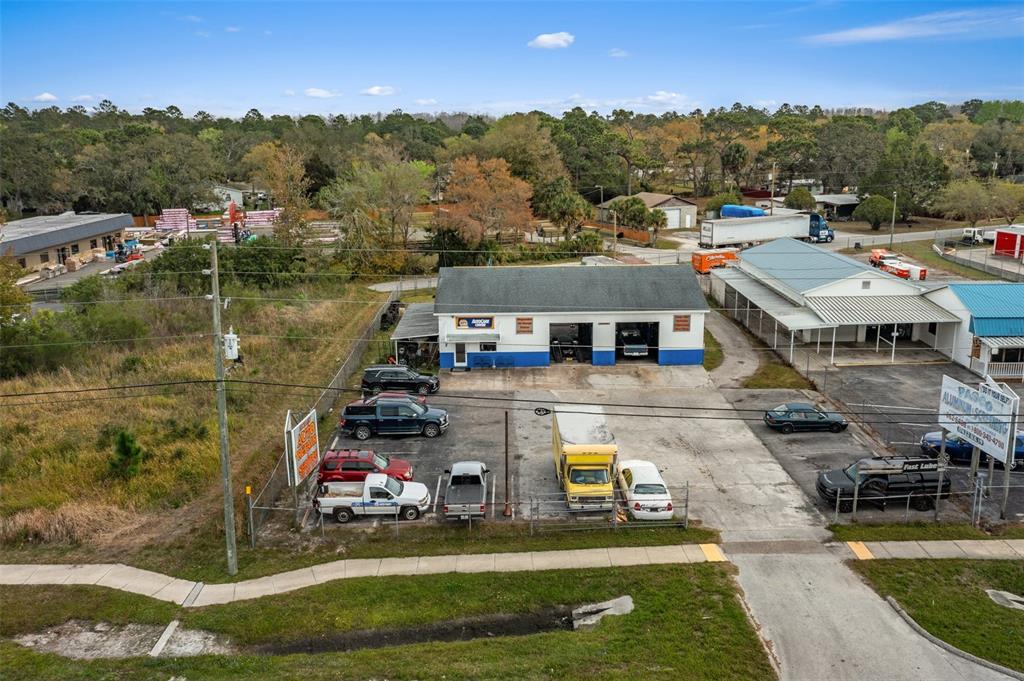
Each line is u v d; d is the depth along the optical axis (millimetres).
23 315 44469
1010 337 40781
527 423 34906
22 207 109688
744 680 17719
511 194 80500
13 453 30562
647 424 34625
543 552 23562
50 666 18234
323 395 35969
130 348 44812
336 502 25547
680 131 152125
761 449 31594
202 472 28797
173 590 21625
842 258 56125
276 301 57094
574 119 159875
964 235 85625
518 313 42688
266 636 19719
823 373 41750
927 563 22766
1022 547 23750
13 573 22547
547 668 17969
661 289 44312
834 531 24781
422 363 44656
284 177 96750
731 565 22672
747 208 93875
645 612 20359
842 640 19250
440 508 26594
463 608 20844
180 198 117750
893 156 106125
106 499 26703
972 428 25938
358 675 17719
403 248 80000
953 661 18516
